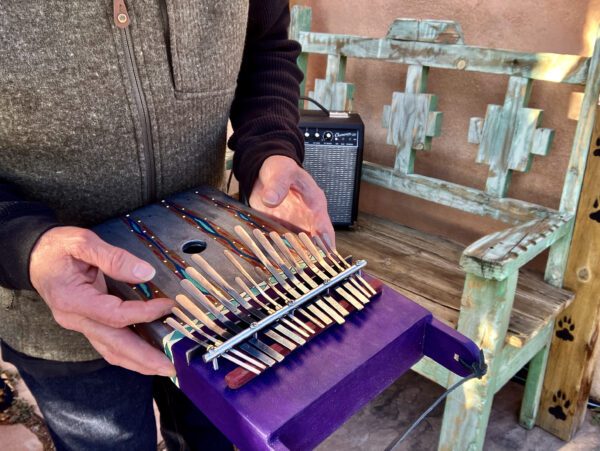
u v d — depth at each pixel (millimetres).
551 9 1503
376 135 2031
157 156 885
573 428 1646
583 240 1471
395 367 698
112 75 773
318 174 1757
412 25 1694
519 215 1583
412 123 1771
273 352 621
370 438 1660
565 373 1599
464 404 1393
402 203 2004
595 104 1368
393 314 710
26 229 678
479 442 1415
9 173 798
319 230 868
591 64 1359
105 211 887
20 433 1616
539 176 1648
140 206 925
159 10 786
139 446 1041
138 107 816
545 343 1582
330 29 2045
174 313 637
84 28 732
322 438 612
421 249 1727
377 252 1692
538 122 1507
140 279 633
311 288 716
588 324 1517
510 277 1229
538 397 1657
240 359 612
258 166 931
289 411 560
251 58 1079
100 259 635
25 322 892
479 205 1666
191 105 885
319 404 586
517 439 1666
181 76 839
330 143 1725
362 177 1937
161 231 839
